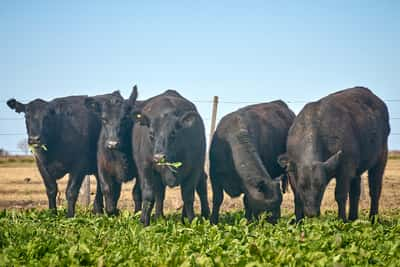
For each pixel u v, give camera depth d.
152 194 23.23
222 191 25.03
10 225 20.69
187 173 23.81
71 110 27.08
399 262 14.61
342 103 24.56
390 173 51.69
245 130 23.95
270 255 14.73
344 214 23.11
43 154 26.52
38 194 40.69
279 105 28.06
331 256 14.80
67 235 18.48
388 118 26.89
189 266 13.77
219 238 16.89
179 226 19.52
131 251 15.59
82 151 26.84
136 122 23.50
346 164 23.22
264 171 22.91
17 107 27.05
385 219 25.30
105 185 26.06
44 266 14.49
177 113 23.23
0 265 14.49
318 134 22.95
